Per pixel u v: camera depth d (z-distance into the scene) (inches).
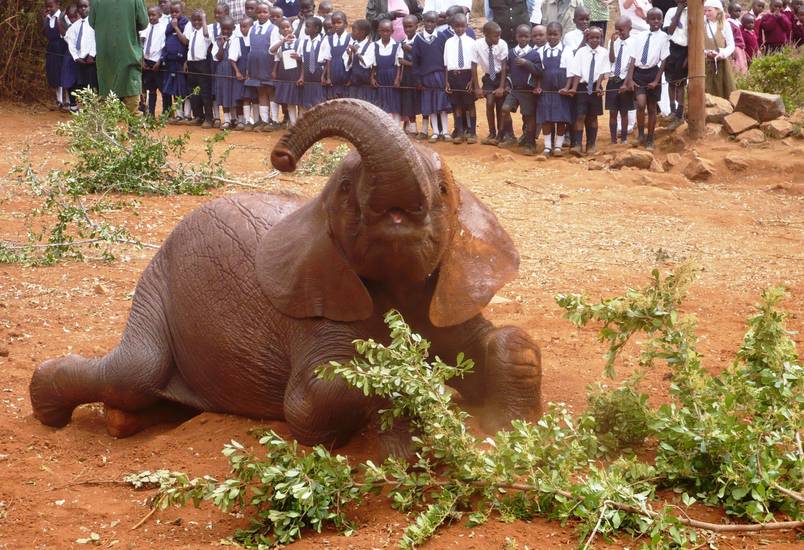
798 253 444.1
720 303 360.5
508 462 190.1
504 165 660.7
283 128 807.1
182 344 245.9
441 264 203.9
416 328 215.8
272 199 251.1
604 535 179.6
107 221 496.7
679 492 198.8
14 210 527.5
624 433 221.3
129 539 192.9
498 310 350.9
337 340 211.2
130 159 567.2
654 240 472.1
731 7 834.8
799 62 774.5
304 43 777.6
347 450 221.5
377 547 180.1
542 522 188.9
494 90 720.3
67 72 844.0
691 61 668.7
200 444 235.0
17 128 789.2
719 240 473.1
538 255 441.1
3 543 193.3
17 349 315.9
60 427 257.1
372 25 800.3
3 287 388.2
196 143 743.7
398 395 197.8
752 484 187.2
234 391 239.6
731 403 200.7
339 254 205.3
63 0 879.7
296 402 215.2
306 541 186.2
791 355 216.1
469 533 183.9
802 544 176.6
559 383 268.8
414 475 193.6
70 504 209.0
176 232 254.2
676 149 674.2
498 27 709.9
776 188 582.6
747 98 681.6
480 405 231.8
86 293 382.9
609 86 691.4
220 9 824.3
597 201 559.8
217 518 200.2
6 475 224.8
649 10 673.0
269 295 216.8
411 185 180.1
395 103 748.0
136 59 756.6
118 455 237.5
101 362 247.6
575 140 693.3
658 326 212.4
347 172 196.7
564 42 724.7
